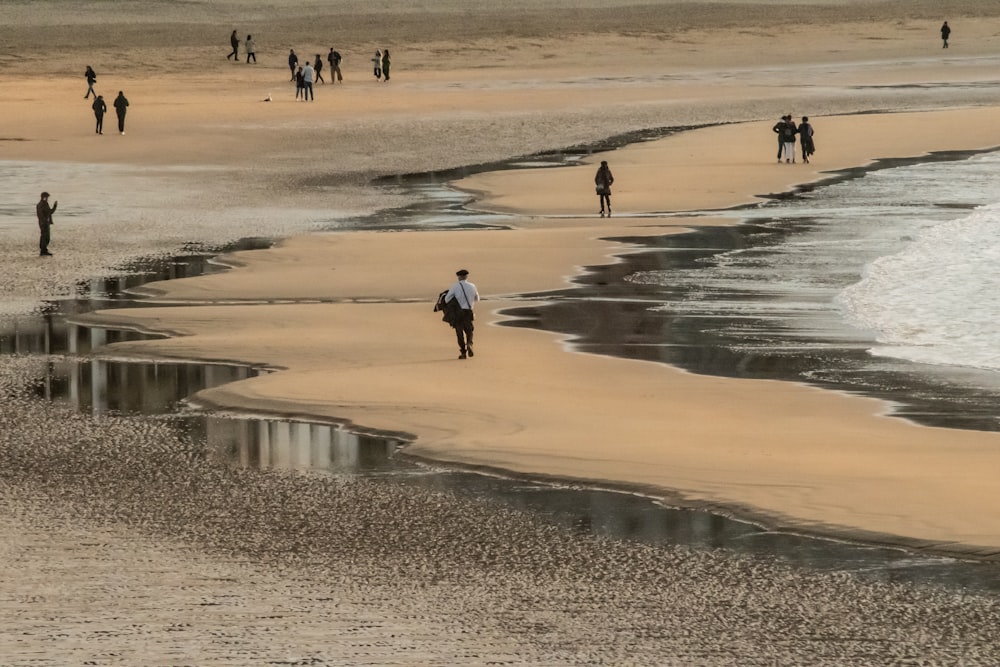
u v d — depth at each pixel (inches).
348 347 3449.8
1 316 3922.2
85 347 3513.8
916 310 3919.8
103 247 5118.1
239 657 1680.6
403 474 2455.7
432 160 7657.5
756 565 1996.8
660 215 5802.2
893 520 2144.4
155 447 2630.4
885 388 3048.7
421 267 4606.3
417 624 1788.9
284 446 2632.9
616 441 2600.9
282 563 2023.9
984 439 2600.9
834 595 1882.4
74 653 1691.7
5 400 2992.1
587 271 4542.3
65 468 2504.9
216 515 2246.6
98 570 1990.7
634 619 1806.1
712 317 3838.6
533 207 6048.2
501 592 1905.8
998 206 5920.3
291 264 4685.0
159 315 3887.8
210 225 5629.9
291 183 6899.6
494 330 3671.3
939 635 1747.0
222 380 3159.5
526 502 2298.2
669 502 2282.2
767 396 2967.5
